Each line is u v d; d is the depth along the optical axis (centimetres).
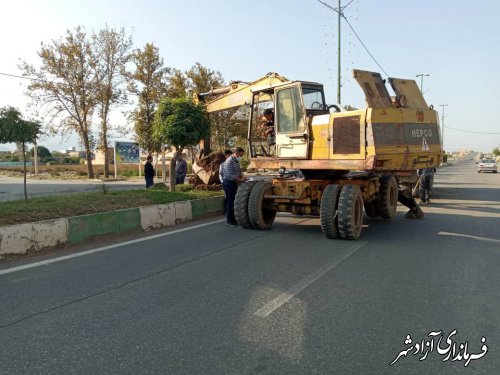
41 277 592
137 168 4472
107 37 3172
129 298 508
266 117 1047
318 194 941
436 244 816
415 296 516
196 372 339
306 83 960
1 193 1875
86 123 3275
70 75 3155
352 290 538
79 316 453
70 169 4403
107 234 873
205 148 1578
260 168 1034
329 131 912
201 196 1286
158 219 1009
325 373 339
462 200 1638
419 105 1009
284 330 418
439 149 1039
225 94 1441
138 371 340
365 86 882
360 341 395
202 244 816
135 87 3219
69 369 344
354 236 844
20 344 388
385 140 873
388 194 1085
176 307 479
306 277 594
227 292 530
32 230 732
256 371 341
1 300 500
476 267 649
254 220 955
